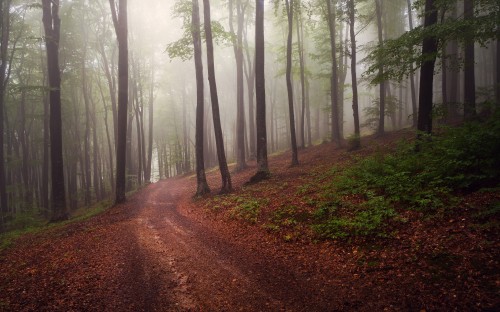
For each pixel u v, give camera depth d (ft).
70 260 28.50
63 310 18.86
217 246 29.07
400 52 36.40
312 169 55.62
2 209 77.25
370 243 22.97
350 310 16.03
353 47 65.16
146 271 24.29
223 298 19.02
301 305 17.24
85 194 113.29
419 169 32.07
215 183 72.79
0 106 75.72
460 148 28.37
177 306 18.56
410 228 22.95
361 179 36.60
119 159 62.28
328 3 70.23
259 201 41.24
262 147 57.00
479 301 14.38
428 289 16.28
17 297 21.20
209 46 52.65
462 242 19.24
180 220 42.14
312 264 22.22
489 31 30.89
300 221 30.68
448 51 77.71
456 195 24.93
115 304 19.29
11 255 33.99
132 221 43.91
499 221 19.51
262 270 22.44
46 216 86.12
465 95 55.31
